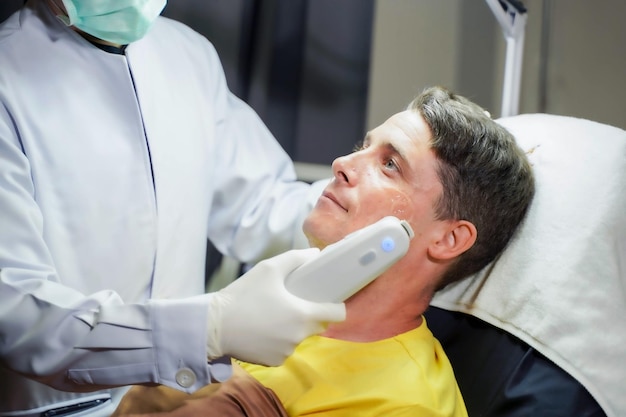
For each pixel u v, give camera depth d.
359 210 1.22
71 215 1.29
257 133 1.68
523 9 1.66
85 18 1.26
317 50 2.11
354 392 1.17
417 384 1.18
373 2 2.11
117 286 1.34
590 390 1.27
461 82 2.08
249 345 1.04
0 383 1.30
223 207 1.63
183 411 1.16
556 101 1.92
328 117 2.13
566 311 1.30
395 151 1.25
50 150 1.28
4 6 1.84
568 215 1.35
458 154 1.24
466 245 1.27
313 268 1.05
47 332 1.07
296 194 1.63
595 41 1.85
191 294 1.45
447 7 2.07
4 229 1.16
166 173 1.39
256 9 2.00
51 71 1.31
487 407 1.33
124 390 1.41
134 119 1.36
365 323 1.26
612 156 1.37
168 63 1.48
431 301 1.46
